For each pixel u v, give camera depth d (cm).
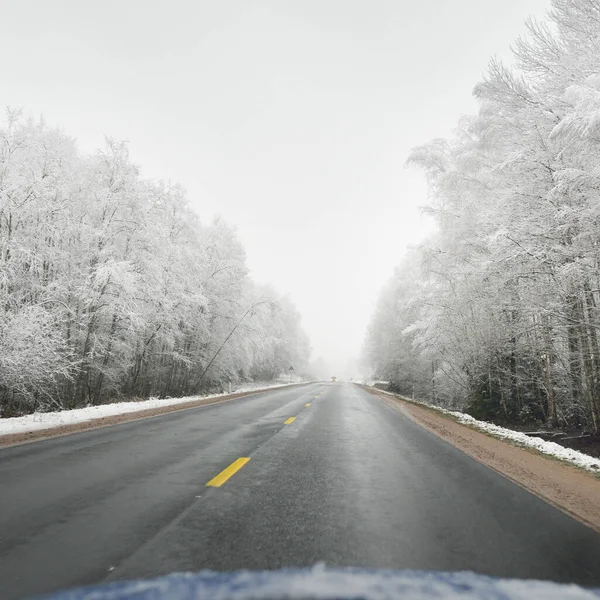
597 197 1000
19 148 1442
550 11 1170
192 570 273
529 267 1203
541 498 480
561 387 1411
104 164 1756
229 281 2606
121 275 1536
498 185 1566
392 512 411
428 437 935
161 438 838
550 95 1130
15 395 1352
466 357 1748
